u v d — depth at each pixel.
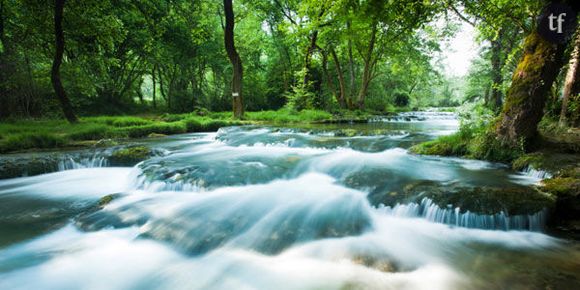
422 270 3.40
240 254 3.86
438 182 5.38
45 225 4.83
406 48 26.52
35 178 7.23
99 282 3.42
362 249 3.85
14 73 14.38
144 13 18.81
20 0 14.20
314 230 4.35
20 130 10.86
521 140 6.18
